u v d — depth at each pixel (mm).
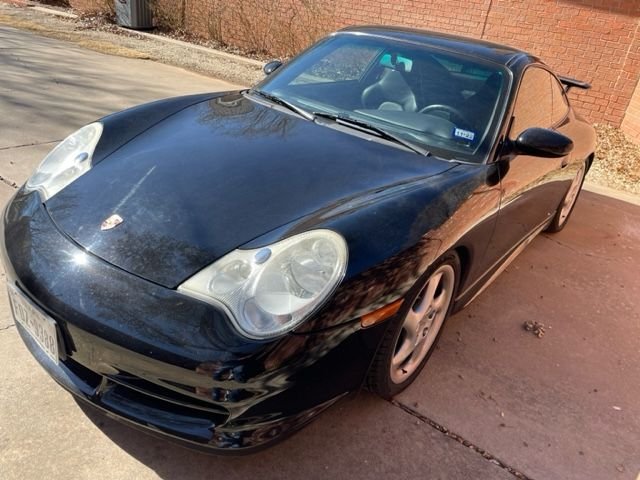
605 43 7145
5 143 4391
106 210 1943
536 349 2857
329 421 2141
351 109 2785
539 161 3031
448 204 2135
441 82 2805
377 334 1833
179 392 1610
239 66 9398
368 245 1780
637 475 2131
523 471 2064
